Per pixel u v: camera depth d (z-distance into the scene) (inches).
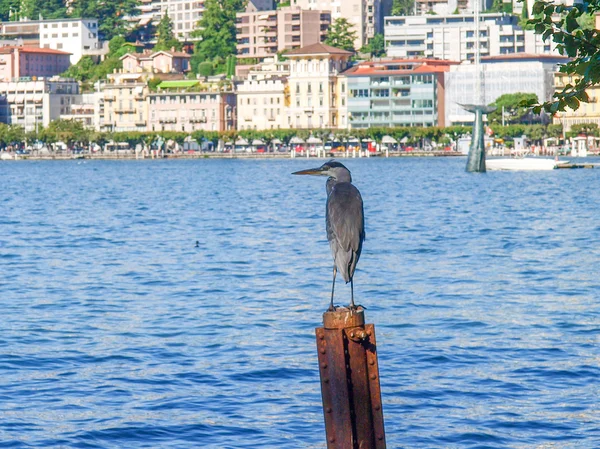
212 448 916.6
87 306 1654.8
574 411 1003.3
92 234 3093.0
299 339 1352.1
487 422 973.2
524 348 1264.8
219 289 1838.1
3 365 1210.6
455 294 1728.6
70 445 925.8
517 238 2748.5
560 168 7662.4
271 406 1030.4
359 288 1818.4
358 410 641.0
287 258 2337.6
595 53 670.5
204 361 1222.9
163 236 2997.0
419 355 1230.3
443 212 3865.7
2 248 2662.4
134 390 1094.4
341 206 682.2
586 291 1731.1
